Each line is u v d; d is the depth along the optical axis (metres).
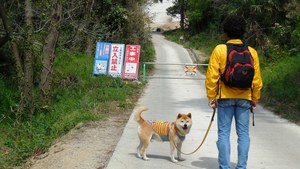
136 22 29.25
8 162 8.21
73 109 12.74
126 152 7.03
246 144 5.44
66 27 20.72
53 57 13.97
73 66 20.72
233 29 5.32
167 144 7.62
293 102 13.98
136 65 19.97
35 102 13.29
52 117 12.63
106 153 7.09
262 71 22.33
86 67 21.09
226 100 5.34
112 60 19.92
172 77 23.89
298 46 23.73
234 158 6.87
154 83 20.59
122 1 28.39
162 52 45.25
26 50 13.32
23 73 13.23
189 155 6.94
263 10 25.81
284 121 10.86
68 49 22.70
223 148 5.41
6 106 13.86
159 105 13.03
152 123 6.55
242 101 5.34
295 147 7.78
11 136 11.16
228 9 29.31
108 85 17.50
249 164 6.58
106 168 6.15
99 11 26.62
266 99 15.34
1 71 16.72
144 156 6.56
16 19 15.88
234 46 5.27
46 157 7.55
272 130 9.48
